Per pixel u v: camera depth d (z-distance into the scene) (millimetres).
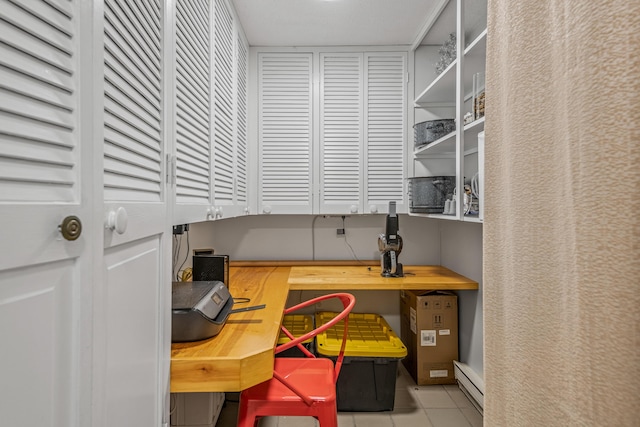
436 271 2586
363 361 2086
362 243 2918
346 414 2049
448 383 2391
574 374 579
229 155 1884
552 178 639
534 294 679
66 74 498
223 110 1750
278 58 2533
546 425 644
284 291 1970
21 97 425
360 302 2867
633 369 486
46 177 463
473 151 1962
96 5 563
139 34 765
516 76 732
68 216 493
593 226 540
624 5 498
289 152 2537
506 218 780
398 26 2281
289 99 2533
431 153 2494
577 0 568
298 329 2432
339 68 2543
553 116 639
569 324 593
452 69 1849
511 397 748
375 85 2549
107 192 628
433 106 2545
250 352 1075
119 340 664
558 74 624
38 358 450
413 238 2910
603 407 523
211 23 1493
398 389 2330
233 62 1986
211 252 2066
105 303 605
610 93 515
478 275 2164
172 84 998
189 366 1006
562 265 614
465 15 1807
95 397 559
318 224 2916
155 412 873
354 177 2551
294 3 2008
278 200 2537
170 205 978
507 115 768
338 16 2152
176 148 1048
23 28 422
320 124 2541
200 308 1177
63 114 491
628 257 492
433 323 2398
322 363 1548
